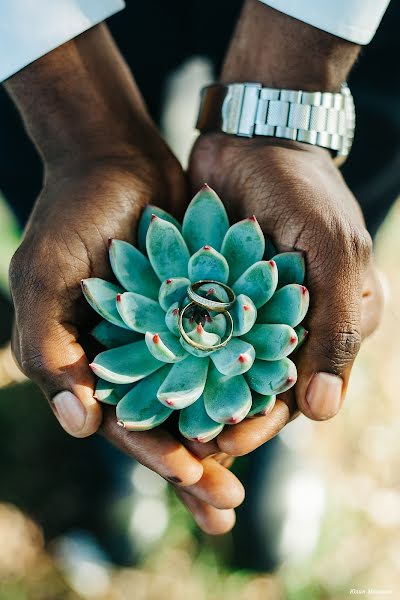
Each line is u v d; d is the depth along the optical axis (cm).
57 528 56
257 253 35
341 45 38
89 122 39
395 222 71
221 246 37
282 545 54
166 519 55
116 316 35
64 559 55
